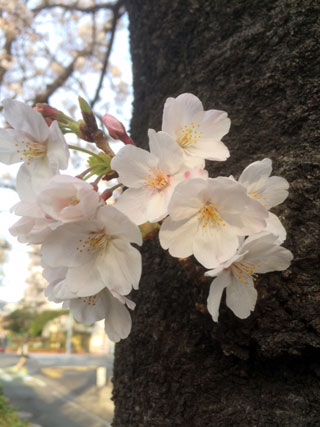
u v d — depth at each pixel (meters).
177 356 0.18
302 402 0.15
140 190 0.13
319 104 0.16
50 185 0.12
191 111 0.15
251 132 0.18
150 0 0.24
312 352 0.15
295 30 0.17
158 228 0.14
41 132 0.14
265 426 0.16
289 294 0.15
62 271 0.15
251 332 0.16
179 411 0.18
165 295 0.19
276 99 0.18
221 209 0.13
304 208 0.16
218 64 0.20
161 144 0.13
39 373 2.08
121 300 0.13
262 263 0.13
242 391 0.17
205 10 0.21
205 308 0.17
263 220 0.12
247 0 0.19
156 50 0.24
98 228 0.13
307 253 0.15
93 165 0.14
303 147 0.16
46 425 1.01
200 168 0.13
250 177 0.14
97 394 1.49
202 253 0.13
